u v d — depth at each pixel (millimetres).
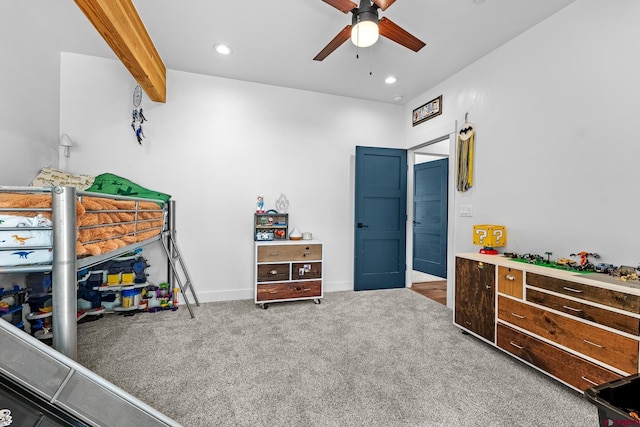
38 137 2533
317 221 3773
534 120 2365
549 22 2258
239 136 3436
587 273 1802
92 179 2824
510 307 2078
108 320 2730
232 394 1666
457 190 3148
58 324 1079
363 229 3867
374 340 2377
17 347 984
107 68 2998
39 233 1084
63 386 1010
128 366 1935
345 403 1604
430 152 4840
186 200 3256
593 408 1575
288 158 3635
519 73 2494
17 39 2246
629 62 1796
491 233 2523
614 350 1494
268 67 3127
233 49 2789
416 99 3873
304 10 2242
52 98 2730
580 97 2047
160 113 3162
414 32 2477
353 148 3922
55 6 2291
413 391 1716
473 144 2955
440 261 4738
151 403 1573
